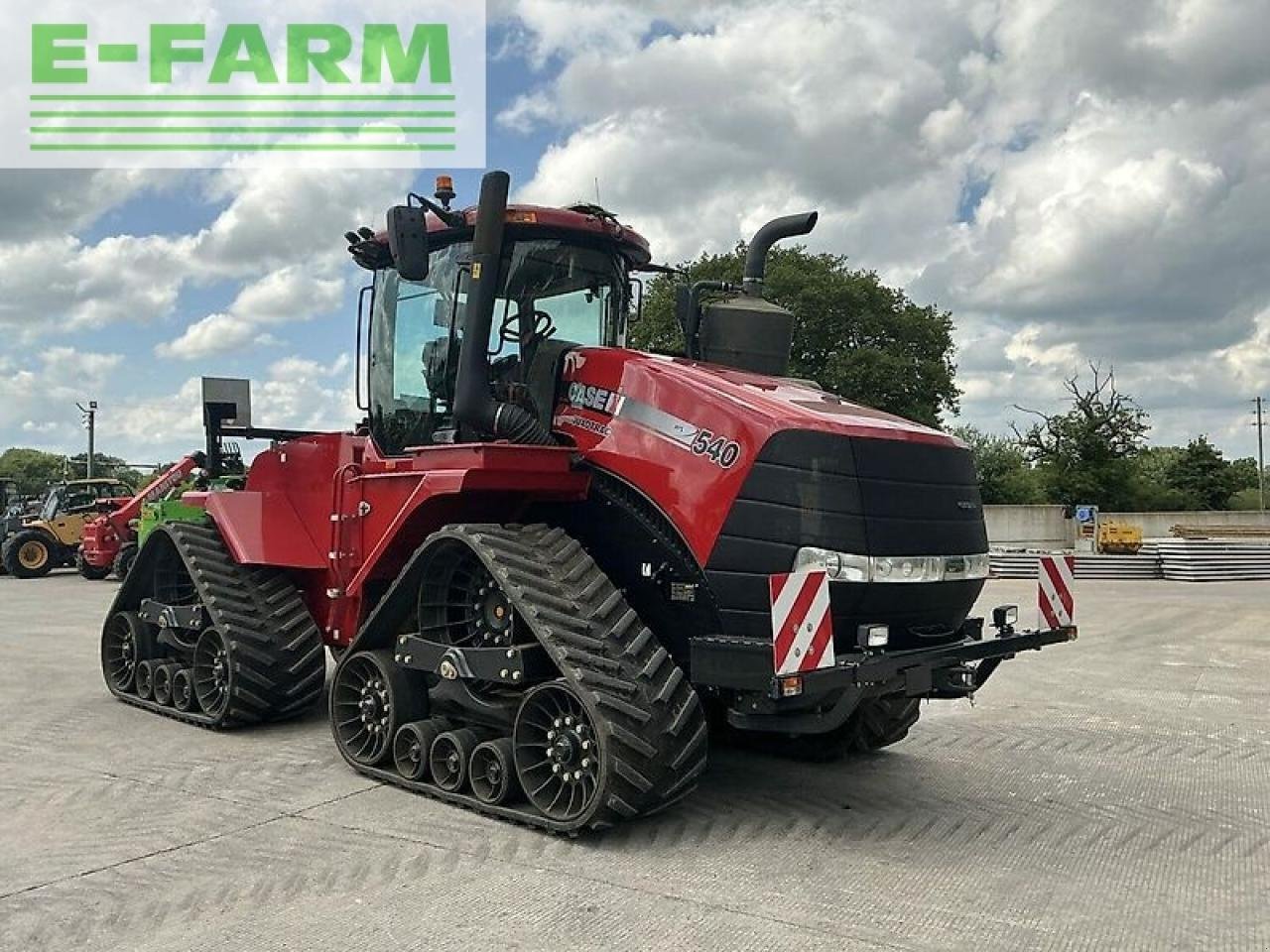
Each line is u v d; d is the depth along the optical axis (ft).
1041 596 17.35
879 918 12.63
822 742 20.17
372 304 21.40
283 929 12.21
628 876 13.93
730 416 15.94
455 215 18.60
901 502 15.74
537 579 15.83
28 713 24.23
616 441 17.24
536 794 15.88
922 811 17.08
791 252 107.24
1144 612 49.55
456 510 18.12
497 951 11.62
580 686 14.79
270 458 23.71
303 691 22.59
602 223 19.42
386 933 12.09
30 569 74.13
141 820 16.26
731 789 18.17
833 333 106.42
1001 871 14.40
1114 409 151.33
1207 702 26.91
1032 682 29.78
